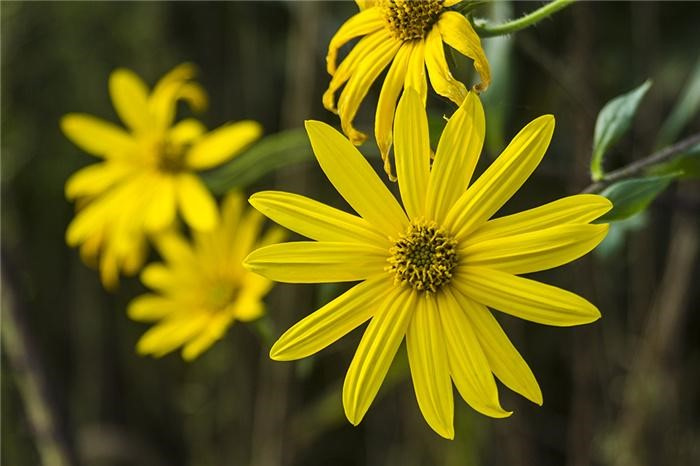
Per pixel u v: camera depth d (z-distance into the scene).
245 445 0.75
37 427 0.65
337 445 0.78
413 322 0.44
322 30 0.63
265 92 0.74
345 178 0.44
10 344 0.65
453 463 0.63
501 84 0.53
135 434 0.84
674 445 0.62
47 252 0.82
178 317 0.56
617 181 0.48
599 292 0.63
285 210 0.43
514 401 0.62
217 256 0.56
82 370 0.83
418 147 0.43
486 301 0.43
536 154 0.43
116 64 0.79
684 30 0.67
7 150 0.78
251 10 0.73
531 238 0.43
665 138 0.55
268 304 0.68
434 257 0.43
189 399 0.79
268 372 0.69
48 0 0.78
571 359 0.67
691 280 0.62
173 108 0.58
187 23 0.76
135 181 0.58
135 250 0.58
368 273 0.44
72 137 0.59
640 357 0.62
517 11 0.59
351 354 0.71
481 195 0.43
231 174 0.57
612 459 0.63
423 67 0.44
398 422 0.72
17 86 0.79
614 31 0.66
